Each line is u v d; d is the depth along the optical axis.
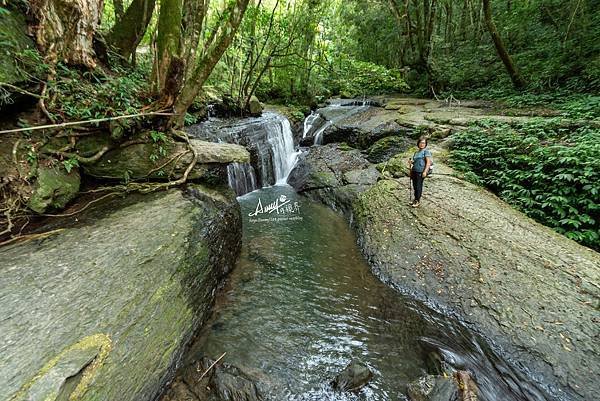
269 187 10.39
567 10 12.75
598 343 3.54
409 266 5.42
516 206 6.40
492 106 12.07
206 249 4.70
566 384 3.31
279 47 14.04
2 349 2.37
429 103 14.66
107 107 5.12
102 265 3.46
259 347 3.94
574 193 5.80
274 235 7.06
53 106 4.69
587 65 10.59
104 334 2.77
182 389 3.27
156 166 5.73
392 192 7.55
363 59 22.09
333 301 4.90
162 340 3.29
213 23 11.52
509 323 4.03
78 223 4.25
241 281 5.30
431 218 6.25
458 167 7.92
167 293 3.61
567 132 7.52
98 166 5.29
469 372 3.63
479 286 4.62
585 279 4.31
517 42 14.96
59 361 2.36
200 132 8.96
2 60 4.16
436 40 17.59
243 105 12.59
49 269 3.27
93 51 5.91
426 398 3.21
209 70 5.82
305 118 15.15
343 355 3.90
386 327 4.38
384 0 17.61
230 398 3.20
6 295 2.85
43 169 4.41
